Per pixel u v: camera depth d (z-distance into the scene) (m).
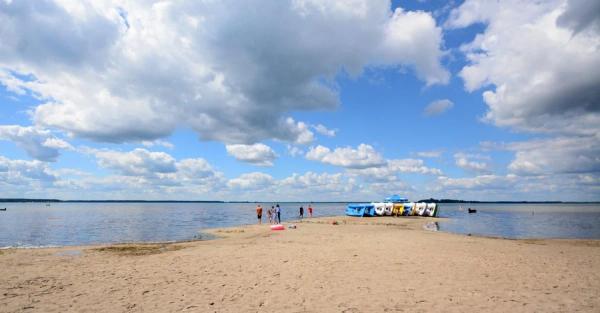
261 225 38.50
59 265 13.56
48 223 47.06
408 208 56.53
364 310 7.71
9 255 16.80
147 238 27.72
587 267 12.48
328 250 16.58
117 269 12.62
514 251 16.41
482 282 10.18
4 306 8.18
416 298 8.59
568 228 40.25
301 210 54.41
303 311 7.68
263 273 11.65
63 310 7.89
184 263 13.69
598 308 7.78
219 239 24.41
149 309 7.92
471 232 33.25
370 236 23.03
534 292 9.09
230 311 7.73
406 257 14.48
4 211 99.88
